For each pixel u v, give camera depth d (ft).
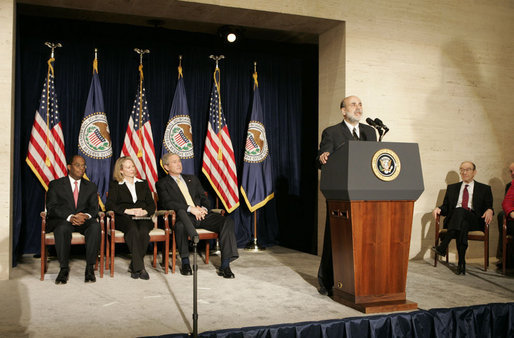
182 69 20.68
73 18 20.30
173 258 15.71
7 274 14.46
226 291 13.07
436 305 11.70
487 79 20.47
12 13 14.98
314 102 22.85
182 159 19.52
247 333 9.39
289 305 11.59
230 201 20.12
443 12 19.89
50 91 18.11
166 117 20.30
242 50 22.31
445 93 19.81
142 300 12.02
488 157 20.36
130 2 16.67
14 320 10.25
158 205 17.76
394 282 11.36
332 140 12.28
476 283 14.57
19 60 16.94
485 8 20.53
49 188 15.08
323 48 19.89
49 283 13.89
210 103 20.53
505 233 16.42
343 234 11.37
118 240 14.96
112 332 9.48
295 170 22.50
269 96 22.09
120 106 19.67
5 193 14.67
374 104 18.79
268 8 17.48
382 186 10.75
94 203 15.23
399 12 19.25
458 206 17.34
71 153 18.99
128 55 19.85
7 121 14.80
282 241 22.41
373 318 10.31
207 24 21.07
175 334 9.12
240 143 21.58
